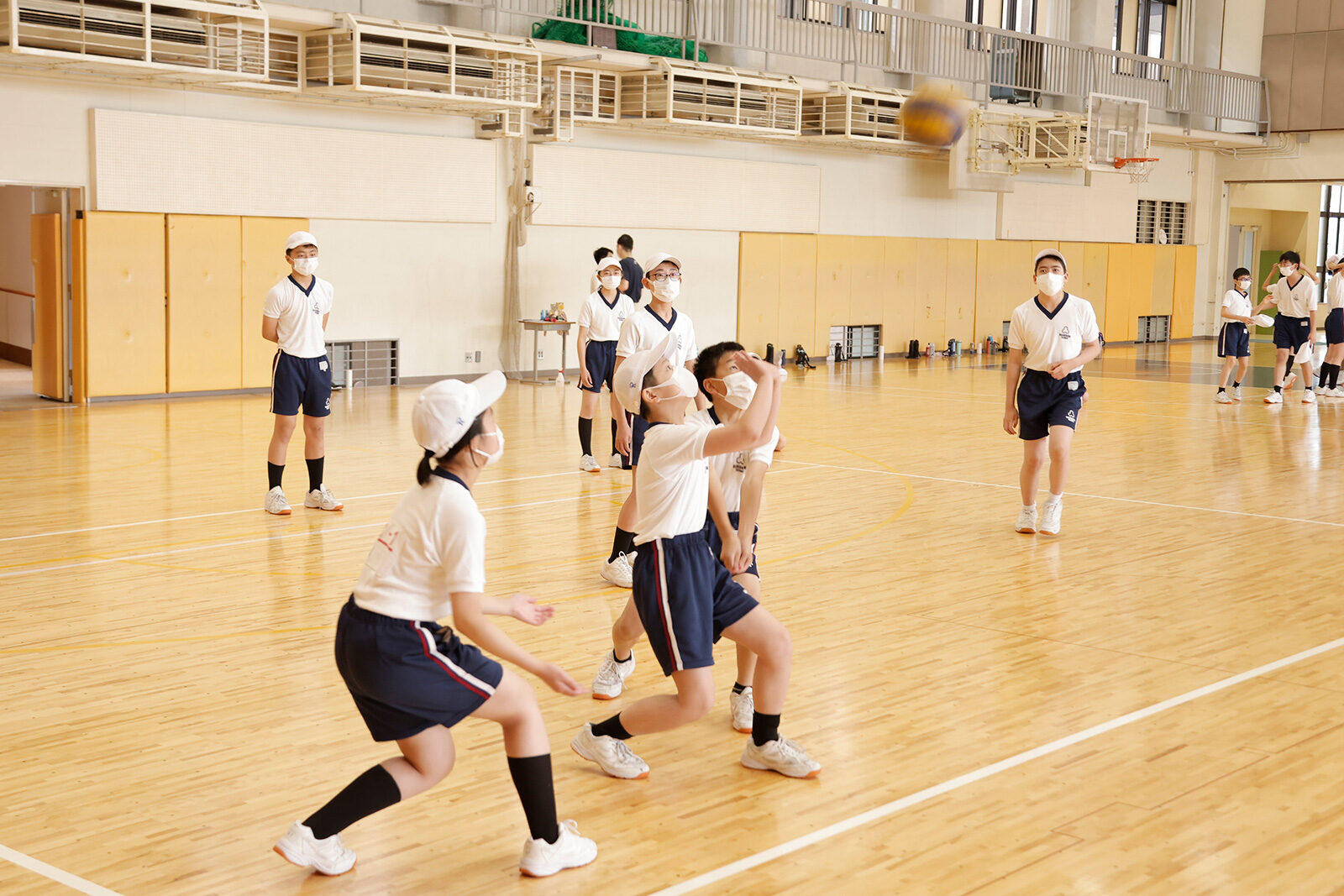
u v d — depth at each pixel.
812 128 17.41
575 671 4.46
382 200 13.80
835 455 9.96
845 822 3.18
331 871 2.85
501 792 3.38
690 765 3.59
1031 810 3.25
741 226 17.31
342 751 3.66
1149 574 6.04
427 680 2.69
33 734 3.78
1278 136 23.00
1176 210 24.09
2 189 16.27
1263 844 3.04
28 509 7.30
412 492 2.72
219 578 5.75
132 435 10.24
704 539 3.34
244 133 12.70
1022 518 7.01
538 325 14.76
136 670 4.41
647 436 3.29
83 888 2.78
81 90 11.66
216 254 12.70
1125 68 21.53
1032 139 19.36
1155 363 19.25
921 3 18.66
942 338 20.45
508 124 14.15
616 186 15.77
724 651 4.77
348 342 13.77
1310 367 13.79
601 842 3.06
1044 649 4.75
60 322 12.09
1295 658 4.65
